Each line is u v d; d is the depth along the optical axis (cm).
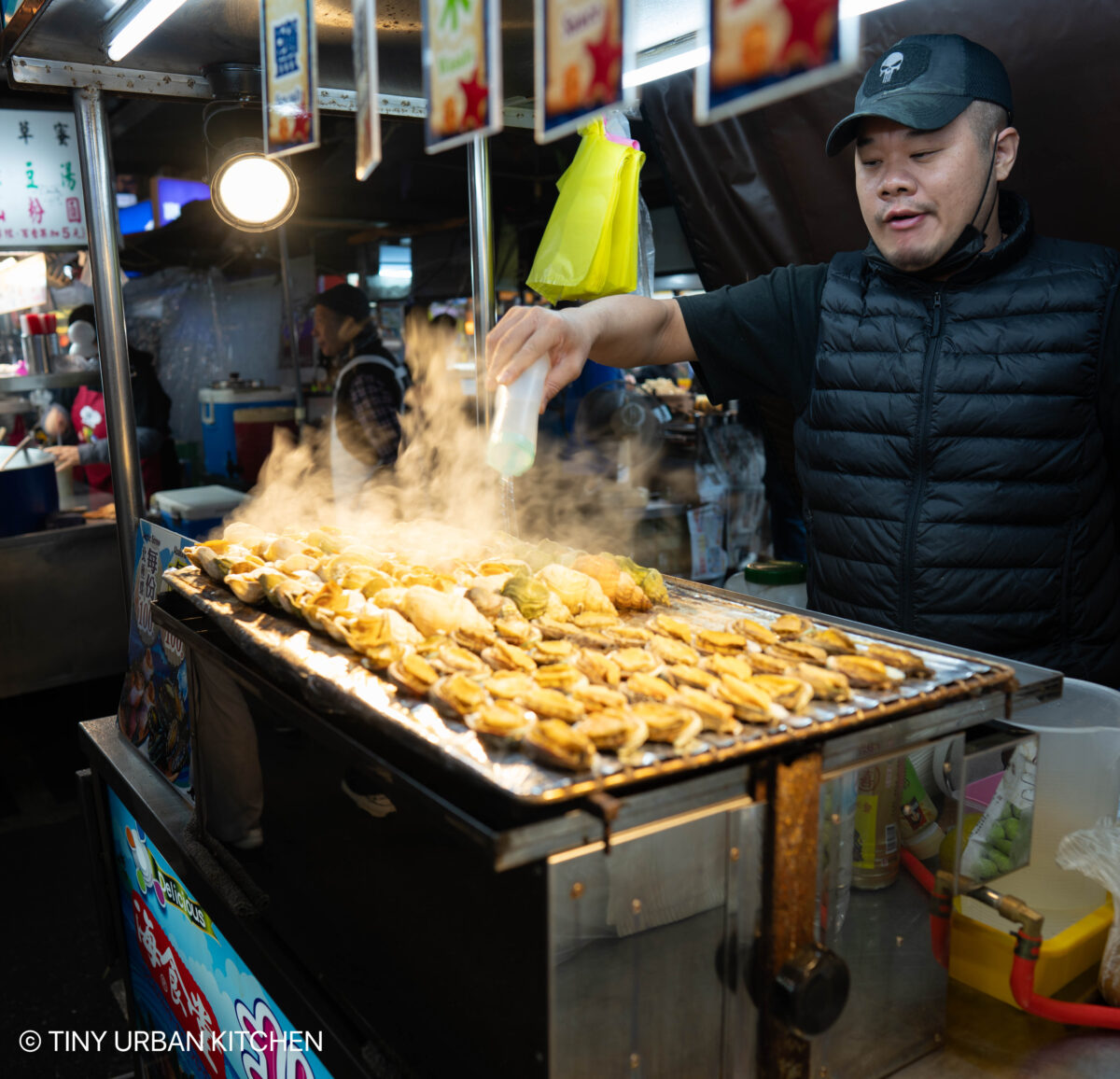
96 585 416
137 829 179
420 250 746
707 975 86
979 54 148
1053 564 165
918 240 155
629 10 78
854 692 96
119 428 240
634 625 125
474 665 102
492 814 87
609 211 203
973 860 106
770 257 264
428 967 96
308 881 122
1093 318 157
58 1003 262
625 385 445
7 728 446
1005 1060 99
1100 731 111
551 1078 78
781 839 85
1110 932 107
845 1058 95
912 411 166
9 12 219
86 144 227
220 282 791
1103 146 193
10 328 654
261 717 130
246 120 248
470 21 91
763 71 71
